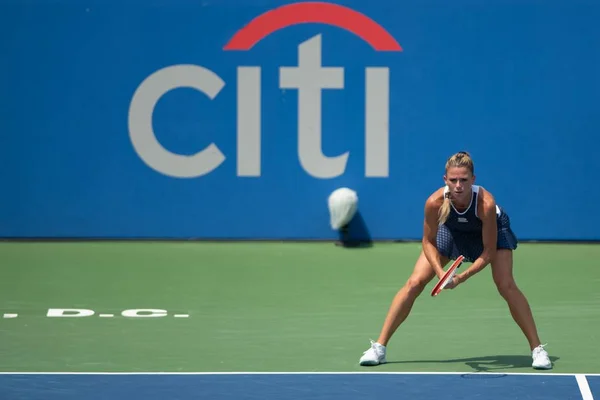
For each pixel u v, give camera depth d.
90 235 54.94
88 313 39.88
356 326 37.62
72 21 53.94
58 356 33.03
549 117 54.12
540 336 35.97
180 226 54.88
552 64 53.97
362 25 53.81
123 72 54.16
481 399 27.70
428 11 53.72
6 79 54.16
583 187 54.44
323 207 54.62
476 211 30.27
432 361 32.34
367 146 54.25
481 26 53.88
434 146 54.25
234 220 54.84
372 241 54.78
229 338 35.72
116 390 28.70
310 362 32.25
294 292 43.84
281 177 54.53
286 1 53.78
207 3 53.88
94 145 54.47
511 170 54.38
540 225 54.72
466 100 54.06
